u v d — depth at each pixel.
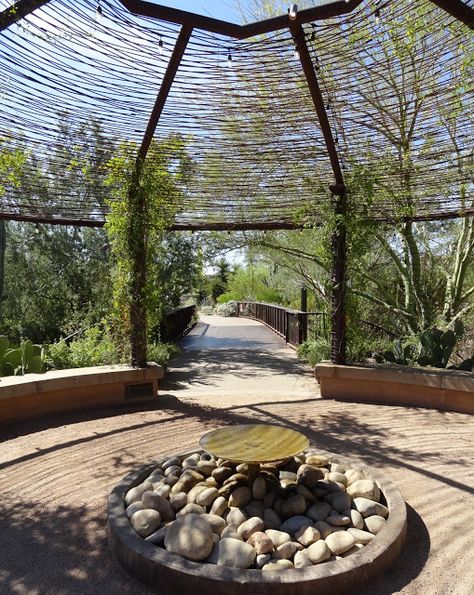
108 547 2.29
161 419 4.51
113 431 4.12
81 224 5.91
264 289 18.94
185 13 3.02
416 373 4.96
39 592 1.95
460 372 4.94
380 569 2.03
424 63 3.60
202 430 4.17
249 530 2.19
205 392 5.80
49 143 4.40
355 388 5.32
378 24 3.20
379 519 2.34
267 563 1.98
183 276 10.73
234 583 1.83
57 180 5.05
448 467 3.29
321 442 3.86
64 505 2.74
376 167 4.96
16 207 5.25
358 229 5.30
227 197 5.67
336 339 5.49
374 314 8.57
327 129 4.32
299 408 4.96
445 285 8.30
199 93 3.97
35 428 4.21
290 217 6.09
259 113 4.30
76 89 3.69
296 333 9.66
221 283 27.08
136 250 5.19
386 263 8.14
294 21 3.06
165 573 1.93
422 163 4.73
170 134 4.63
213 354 9.33
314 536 2.16
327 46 3.43
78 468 3.30
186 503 2.48
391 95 3.97
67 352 6.52
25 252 12.45
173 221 6.05
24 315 12.20
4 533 2.43
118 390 5.05
